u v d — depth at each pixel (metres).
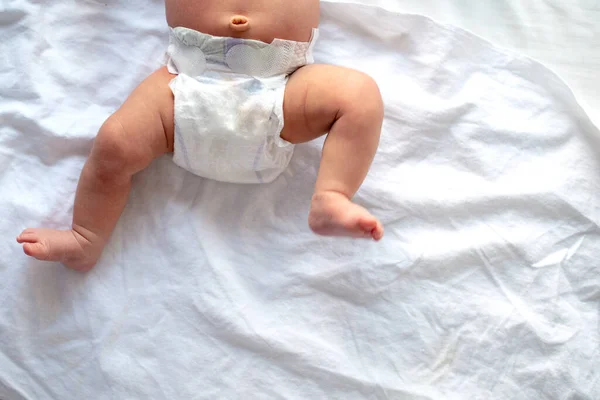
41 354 0.90
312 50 0.98
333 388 0.87
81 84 0.98
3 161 0.96
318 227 0.81
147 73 0.99
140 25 1.00
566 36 0.98
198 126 0.84
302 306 0.90
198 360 0.88
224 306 0.89
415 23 0.96
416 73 0.97
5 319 0.91
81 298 0.91
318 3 0.88
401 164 0.95
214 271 0.90
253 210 0.94
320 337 0.89
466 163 0.94
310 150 0.95
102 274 0.92
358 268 0.90
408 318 0.89
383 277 0.90
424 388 0.87
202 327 0.89
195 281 0.90
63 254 0.87
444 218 0.93
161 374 0.88
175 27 0.87
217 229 0.93
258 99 0.84
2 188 0.95
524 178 0.93
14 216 0.94
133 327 0.90
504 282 0.90
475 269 0.91
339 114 0.82
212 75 0.86
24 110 0.96
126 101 0.87
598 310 0.89
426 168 0.95
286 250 0.92
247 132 0.85
